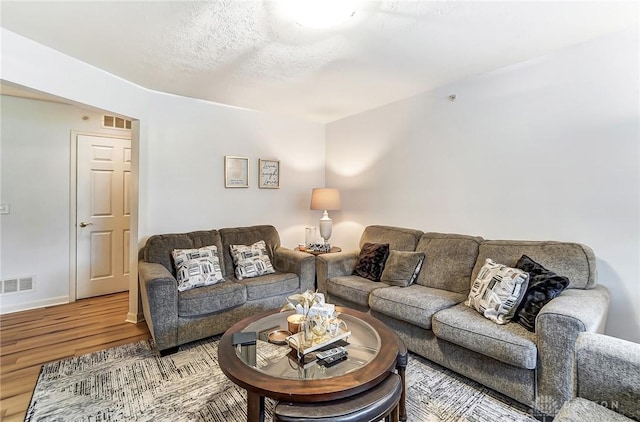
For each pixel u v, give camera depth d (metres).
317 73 2.74
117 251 4.04
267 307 3.00
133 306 3.14
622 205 2.10
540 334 1.69
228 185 3.73
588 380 1.26
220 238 3.39
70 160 3.69
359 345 1.73
